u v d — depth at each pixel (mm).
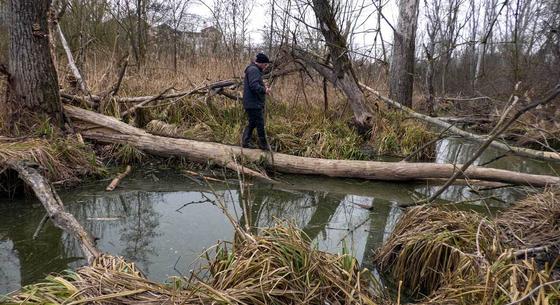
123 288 2277
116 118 7293
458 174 4359
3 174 4891
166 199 5344
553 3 12414
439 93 16641
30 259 3611
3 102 6141
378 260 3781
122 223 4504
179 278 2572
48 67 6113
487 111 12867
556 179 5672
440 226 3535
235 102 8945
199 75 10398
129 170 6223
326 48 9328
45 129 5867
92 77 8555
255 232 4391
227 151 6547
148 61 12289
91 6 12398
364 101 8969
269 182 6242
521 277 2527
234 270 2604
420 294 3260
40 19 5914
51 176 5277
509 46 13922
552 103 10891
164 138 6664
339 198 5742
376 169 6336
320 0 7914
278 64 8805
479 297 2463
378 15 8297
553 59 12531
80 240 3330
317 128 8383
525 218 3895
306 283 2564
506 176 5820
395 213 5238
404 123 9211
